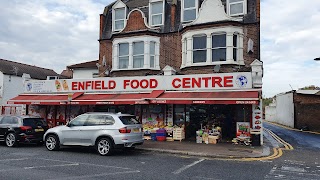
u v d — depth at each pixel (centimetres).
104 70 2131
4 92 3116
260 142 1389
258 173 823
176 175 791
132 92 1709
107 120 1163
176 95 1523
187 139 1582
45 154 1152
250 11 1772
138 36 1942
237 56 1711
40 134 1418
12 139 1368
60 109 1978
